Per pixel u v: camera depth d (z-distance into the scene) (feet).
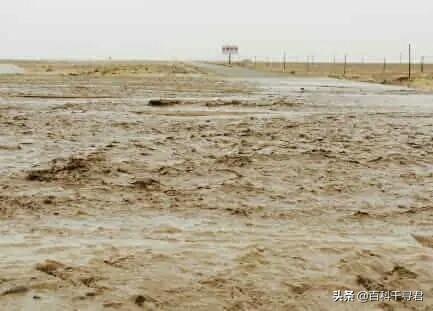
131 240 20.88
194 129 53.78
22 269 17.30
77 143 43.75
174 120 61.87
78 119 60.80
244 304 15.40
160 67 295.48
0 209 24.75
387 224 24.21
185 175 32.53
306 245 20.65
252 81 178.19
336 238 21.86
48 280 16.46
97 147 41.65
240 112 73.26
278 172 33.86
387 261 19.10
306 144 44.52
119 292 15.81
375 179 32.60
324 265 18.54
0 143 42.75
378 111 77.25
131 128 54.03
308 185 30.89
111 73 225.97
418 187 30.99
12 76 181.06
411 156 39.86
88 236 21.29
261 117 66.28
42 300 15.14
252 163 36.11
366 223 24.30
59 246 19.81
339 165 36.19
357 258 19.24
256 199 27.81
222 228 22.99
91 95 101.35
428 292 16.70
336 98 103.81
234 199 27.68
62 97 95.35
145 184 29.99
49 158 36.86
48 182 30.07
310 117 66.59
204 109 76.43
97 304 15.01
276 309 15.23
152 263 18.22
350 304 15.67
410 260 19.29
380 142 46.29
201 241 20.94
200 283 16.69
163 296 15.71
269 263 18.56
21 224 22.70
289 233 22.47
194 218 24.41
